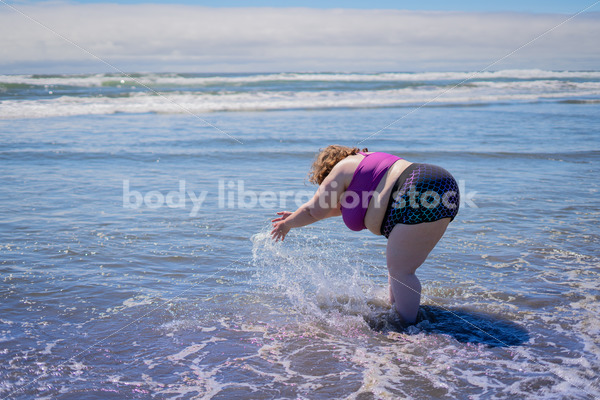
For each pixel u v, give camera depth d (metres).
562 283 3.76
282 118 14.41
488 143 10.48
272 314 3.32
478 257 4.33
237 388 2.44
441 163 8.60
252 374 2.57
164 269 4.07
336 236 5.12
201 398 2.35
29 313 3.21
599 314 3.25
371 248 4.75
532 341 2.91
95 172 7.70
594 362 2.66
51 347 2.80
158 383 2.47
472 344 2.89
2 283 3.64
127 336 2.96
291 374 2.57
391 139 10.94
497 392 2.38
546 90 28.08
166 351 2.80
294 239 4.97
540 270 4.02
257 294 3.65
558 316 3.23
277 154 9.25
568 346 2.84
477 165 8.45
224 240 4.84
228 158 8.95
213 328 3.10
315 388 2.44
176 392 2.40
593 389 2.40
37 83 22.83
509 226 5.18
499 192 6.63
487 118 14.89
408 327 3.13
